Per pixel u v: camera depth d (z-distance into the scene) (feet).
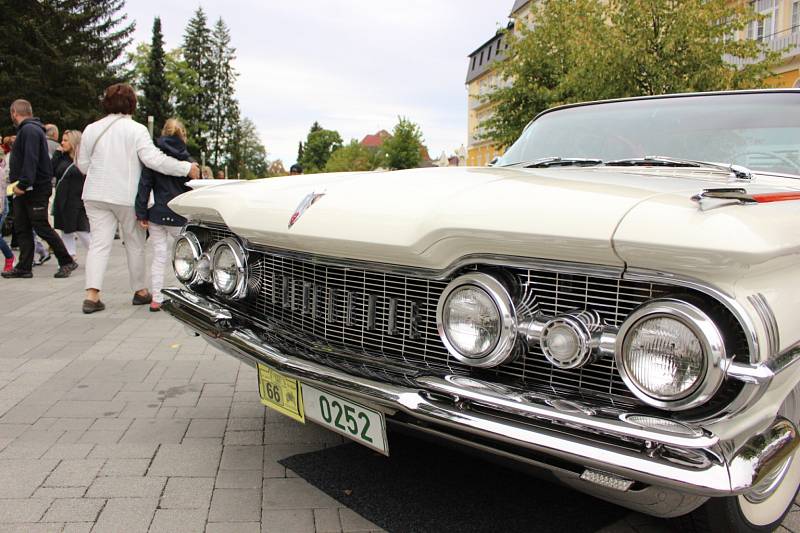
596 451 4.95
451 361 6.50
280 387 8.15
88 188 18.07
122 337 15.88
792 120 8.72
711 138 8.95
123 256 35.37
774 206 5.57
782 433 5.55
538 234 5.46
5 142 31.22
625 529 7.41
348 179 8.38
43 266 29.30
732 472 4.64
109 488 8.07
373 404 6.66
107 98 17.79
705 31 45.37
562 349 5.42
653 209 5.19
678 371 4.83
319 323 7.82
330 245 7.14
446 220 6.10
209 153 215.51
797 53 64.03
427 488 8.32
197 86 188.44
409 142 177.06
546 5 64.54
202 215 9.70
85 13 120.57
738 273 4.76
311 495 8.04
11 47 106.63
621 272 5.31
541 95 60.23
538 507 7.91
